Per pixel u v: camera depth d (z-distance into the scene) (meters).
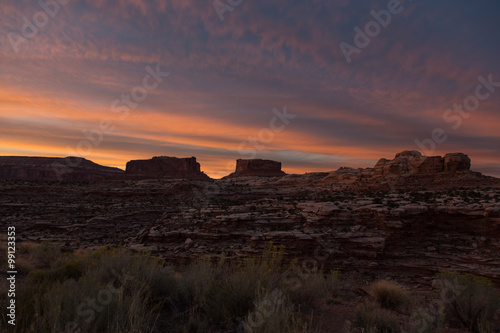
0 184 87.19
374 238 30.02
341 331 5.16
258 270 6.30
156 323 4.87
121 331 3.70
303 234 32.00
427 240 30.16
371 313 5.89
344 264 28.53
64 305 4.02
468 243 28.38
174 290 6.06
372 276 26.91
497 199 32.22
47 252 14.59
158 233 41.66
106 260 6.91
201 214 47.94
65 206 75.19
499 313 6.13
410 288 23.50
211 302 5.46
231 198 82.75
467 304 6.08
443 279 6.71
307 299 6.66
